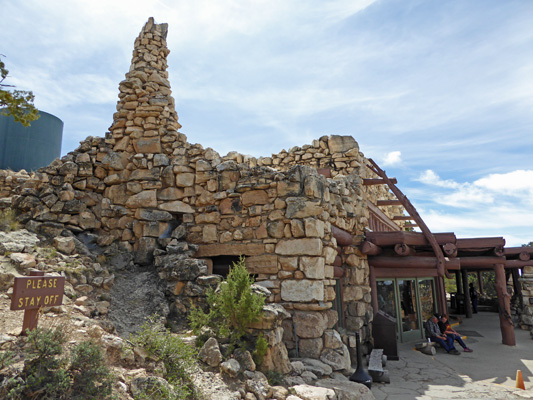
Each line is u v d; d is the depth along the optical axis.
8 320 4.69
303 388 5.39
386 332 9.40
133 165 9.47
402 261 11.03
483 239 11.03
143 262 8.59
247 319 5.86
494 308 21.16
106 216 9.20
